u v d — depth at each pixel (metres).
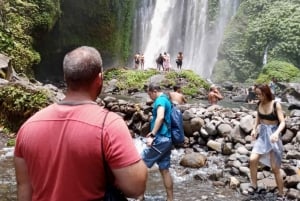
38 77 29.58
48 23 22.89
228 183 6.79
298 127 8.95
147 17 40.88
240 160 7.76
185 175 7.26
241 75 38.16
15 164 2.24
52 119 2.15
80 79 2.21
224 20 42.03
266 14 38.31
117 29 37.16
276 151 6.04
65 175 2.07
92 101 2.22
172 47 41.53
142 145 9.45
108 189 2.16
